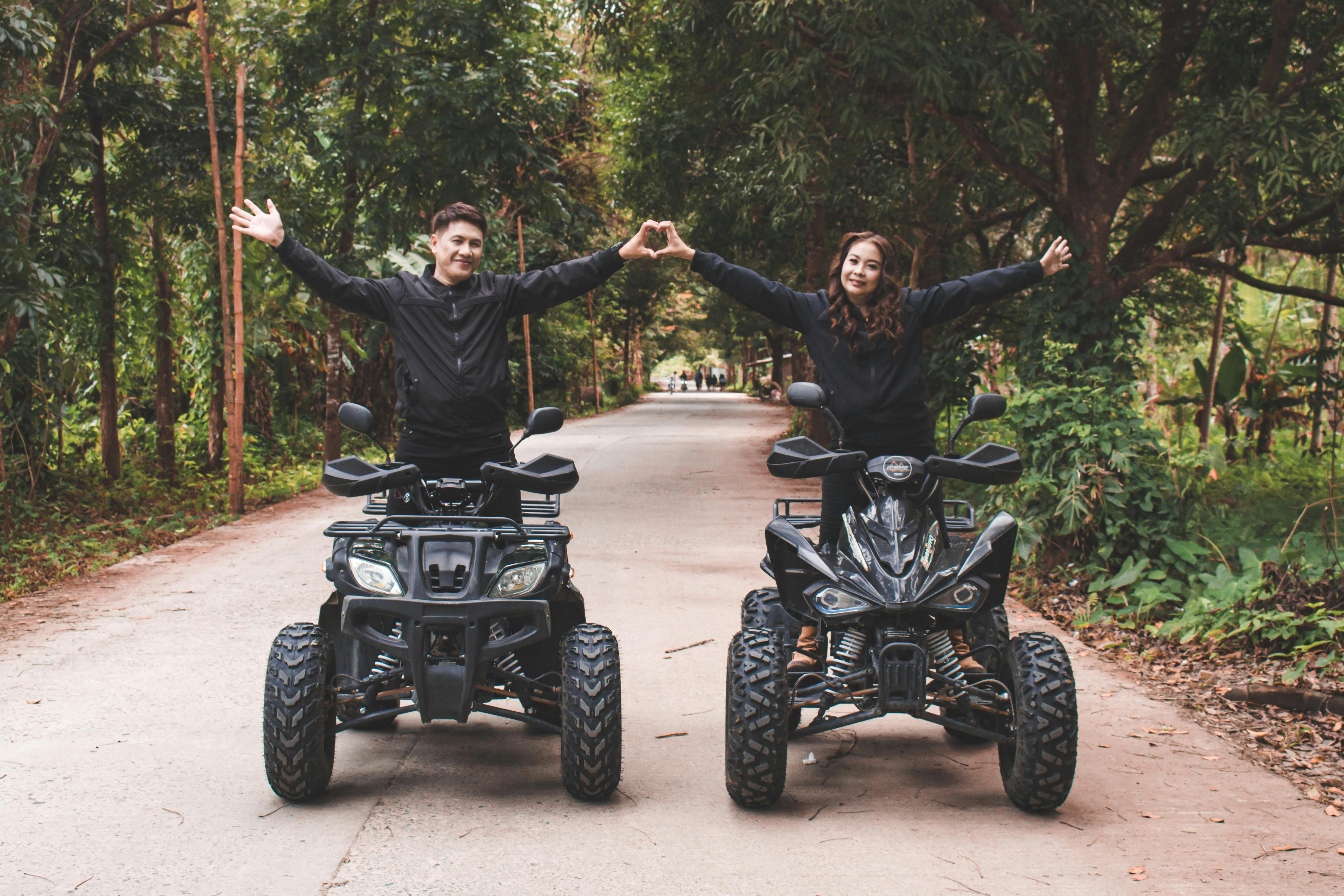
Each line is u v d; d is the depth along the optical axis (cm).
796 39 945
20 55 982
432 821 386
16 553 984
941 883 336
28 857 351
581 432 2995
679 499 1450
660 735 492
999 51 912
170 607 773
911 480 409
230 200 1422
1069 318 977
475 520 412
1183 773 446
